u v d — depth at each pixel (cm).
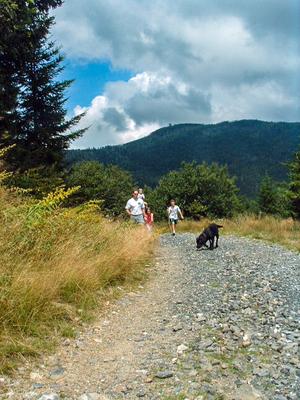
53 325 520
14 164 1531
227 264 1045
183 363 436
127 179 6059
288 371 414
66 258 675
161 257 1169
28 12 1352
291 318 584
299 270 968
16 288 512
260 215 2194
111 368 427
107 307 630
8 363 412
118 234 995
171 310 639
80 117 1919
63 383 393
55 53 1814
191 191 4269
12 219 708
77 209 973
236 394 368
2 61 1644
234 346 483
